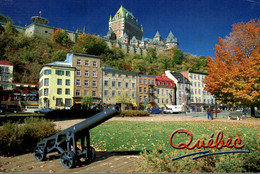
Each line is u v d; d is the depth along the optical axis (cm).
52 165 549
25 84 5238
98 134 1058
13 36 7519
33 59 6881
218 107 7219
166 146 785
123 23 16650
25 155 654
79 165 546
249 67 2255
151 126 1441
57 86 4403
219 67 2523
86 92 4772
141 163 471
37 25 8338
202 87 7100
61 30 8844
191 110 6550
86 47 8694
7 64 5016
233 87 2345
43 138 778
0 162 575
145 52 12469
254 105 2578
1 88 4497
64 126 1349
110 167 525
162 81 6241
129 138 956
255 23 2444
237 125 1598
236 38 2488
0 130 676
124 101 4909
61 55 6956
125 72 5438
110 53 9375
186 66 10600
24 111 4238
